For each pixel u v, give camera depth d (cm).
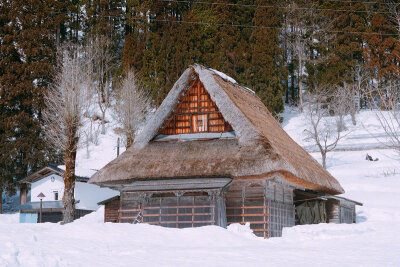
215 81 2414
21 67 5128
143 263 998
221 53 6800
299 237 1808
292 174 2092
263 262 1077
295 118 7138
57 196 4222
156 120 2456
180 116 2522
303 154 2791
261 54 6688
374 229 2000
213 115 2473
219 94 2375
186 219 2173
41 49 5400
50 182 4241
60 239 1239
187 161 2262
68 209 2477
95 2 7556
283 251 1302
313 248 1406
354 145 5662
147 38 7231
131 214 2428
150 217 2238
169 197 2225
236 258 1127
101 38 7206
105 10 7525
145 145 2450
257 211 2209
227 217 2244
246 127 2270
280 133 2788
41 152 4778
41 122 5109
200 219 2152
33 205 4119
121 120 4934
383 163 4897
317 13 8219
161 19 7494
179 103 2511
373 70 7312
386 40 7031
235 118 2306
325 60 7606
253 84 6600
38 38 5434
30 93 5091
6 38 5222
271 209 2262
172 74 6431
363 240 1680
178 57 6544
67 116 2584
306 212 2781
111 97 7038
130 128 3669
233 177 2122
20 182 4366
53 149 4859
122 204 2461
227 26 7294
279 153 2131
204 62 6869
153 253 1154
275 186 2364
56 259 931
